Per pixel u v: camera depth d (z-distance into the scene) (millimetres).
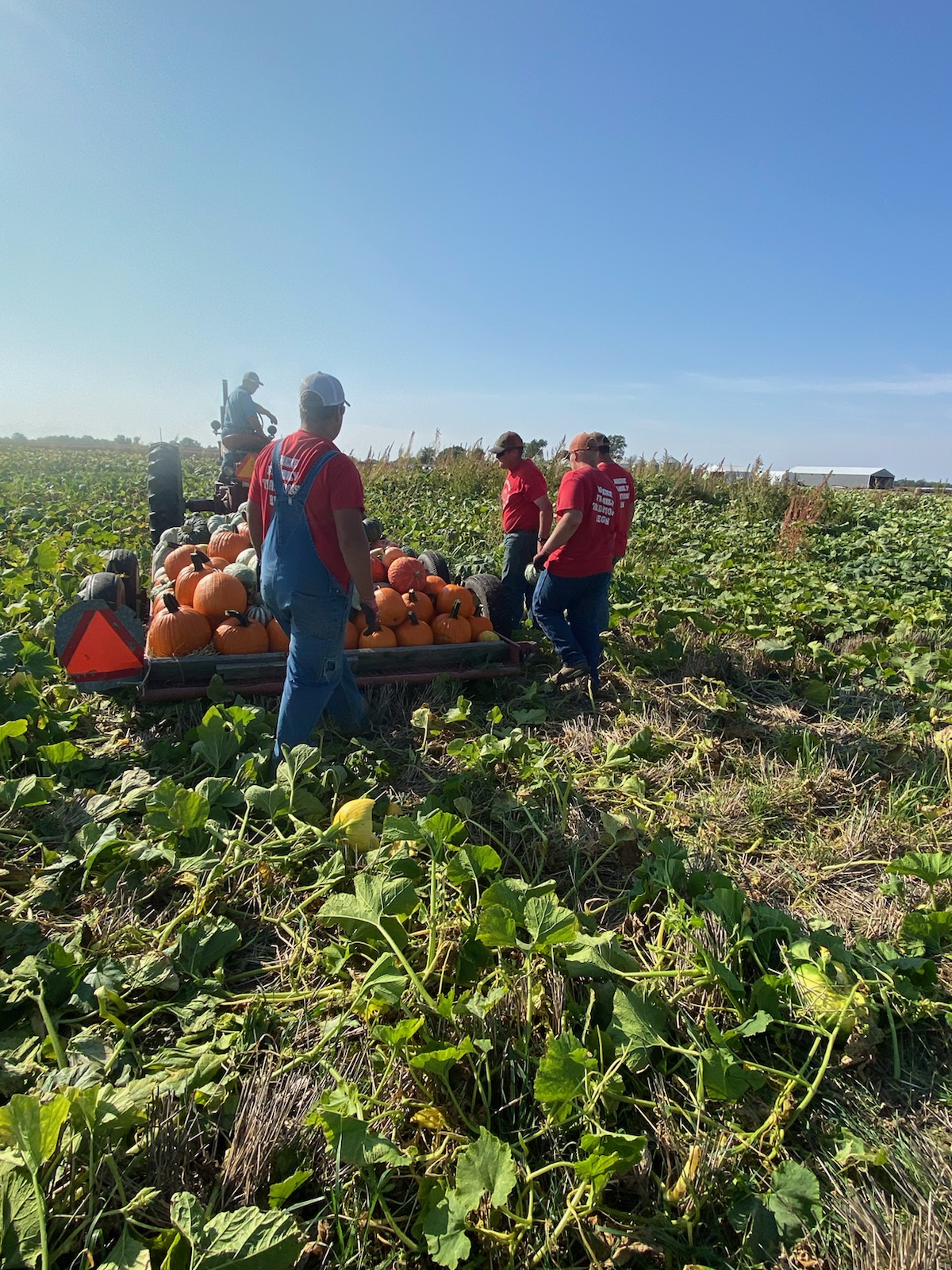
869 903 3295
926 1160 2141
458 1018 2381
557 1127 2135
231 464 8609
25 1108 1742
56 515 12281
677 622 6301
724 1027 2518
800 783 4168
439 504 16422
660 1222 1943
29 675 4348
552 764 4273
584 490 5031
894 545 13008
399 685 5051
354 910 2650
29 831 3402
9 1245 1633
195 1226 1693
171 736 4395
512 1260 1812
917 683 5383
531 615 7242
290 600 3703
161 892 3109
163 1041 2432
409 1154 2004
